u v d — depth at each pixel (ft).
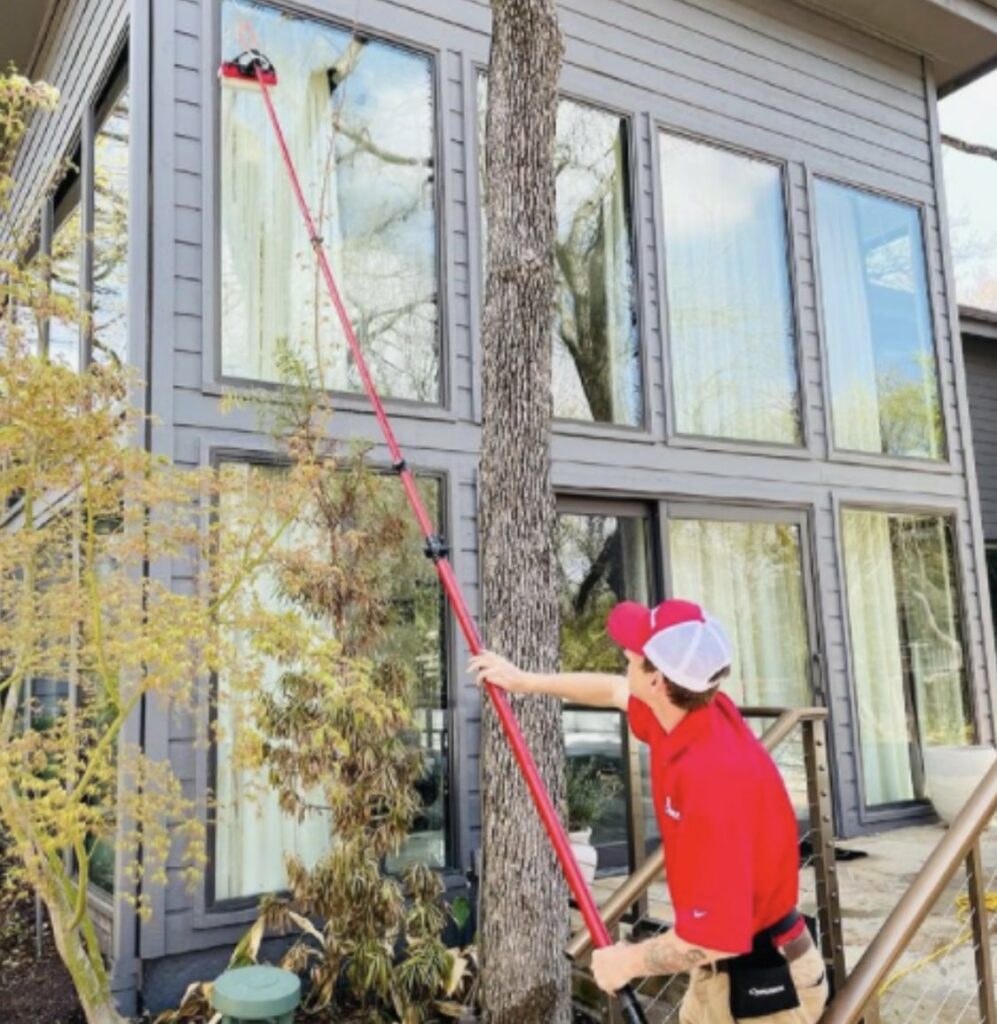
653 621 5.24
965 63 21.67
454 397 14.20
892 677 18.57
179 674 8.45
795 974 5.56
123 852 10.71
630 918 11.39
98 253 14.20
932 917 11.78
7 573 9.16
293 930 11.60
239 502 10.84
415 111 14.73
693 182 17.70
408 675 11.88
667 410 16.48
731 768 4.87
